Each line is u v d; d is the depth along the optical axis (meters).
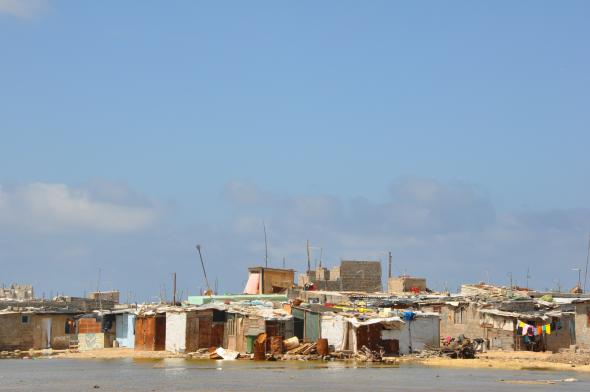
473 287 116.31
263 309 99.31
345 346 91.81
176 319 103.00
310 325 95.38
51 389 66.31
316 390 62.81
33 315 118.75
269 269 121.62
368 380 69.88
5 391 65.75
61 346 119.38
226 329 99.31
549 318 96.06
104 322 117.69
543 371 78.75
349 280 123.31
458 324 100.94
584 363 83.50
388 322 90.88
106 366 88.94
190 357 97.06
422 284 124.19
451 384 66.88
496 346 96.94
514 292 110.75
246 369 80.94
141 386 67.25
